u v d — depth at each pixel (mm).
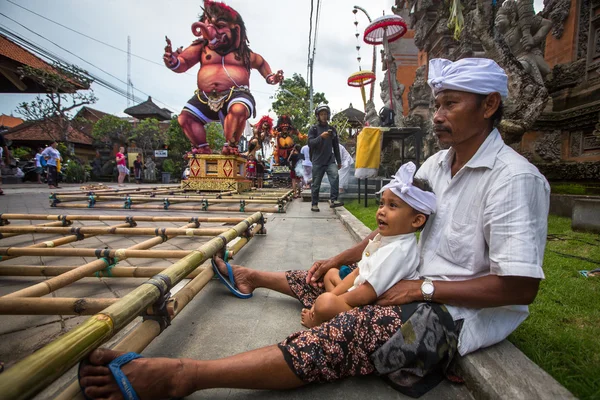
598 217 3848
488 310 1398
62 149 20891
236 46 9703
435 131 1445
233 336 1806
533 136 6340
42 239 3971
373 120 11531
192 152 10445
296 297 2125
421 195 1479
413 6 11484
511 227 1202
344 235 4496
